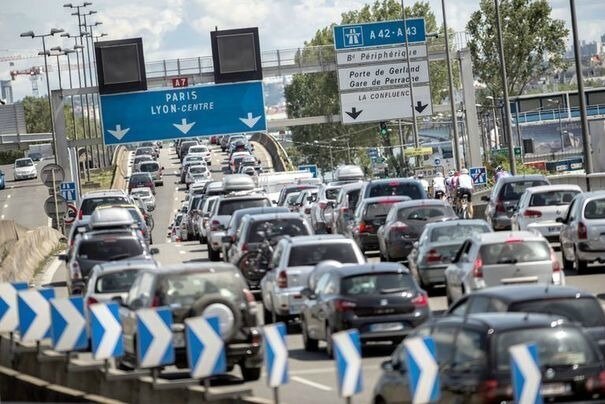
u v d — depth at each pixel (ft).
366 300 158.20
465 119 482.28
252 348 142.72
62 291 280.51
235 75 449.89
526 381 90.17
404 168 609.01
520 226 272.72
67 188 438.81
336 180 443.32
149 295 143.54
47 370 150.30
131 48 448.65
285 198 409.08
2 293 161.48
